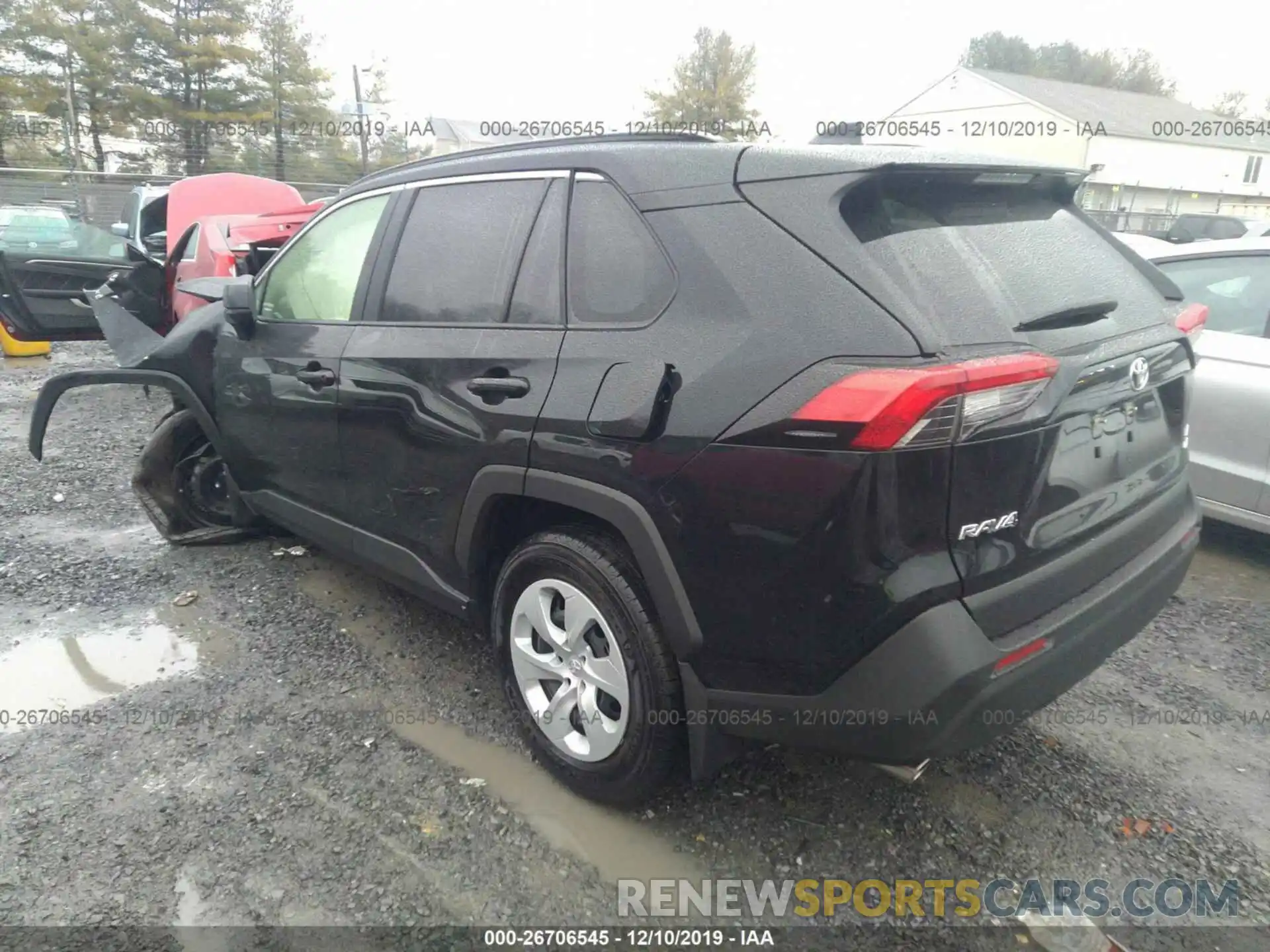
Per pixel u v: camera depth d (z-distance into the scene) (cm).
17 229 891
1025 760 288
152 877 236
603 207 253
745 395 206
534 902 231
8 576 420
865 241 208
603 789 258
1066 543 226
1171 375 262
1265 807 268
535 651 275
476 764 286
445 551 297
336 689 329
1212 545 473
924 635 195
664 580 224
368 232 335
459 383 276
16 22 2697
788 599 206
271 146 3036
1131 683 336
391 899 230
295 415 354
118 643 360
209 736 299
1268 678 340
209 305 433
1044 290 228
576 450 240
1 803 264
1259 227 1507
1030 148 3647
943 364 189
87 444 650
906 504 191
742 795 271
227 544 464
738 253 219
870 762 214
